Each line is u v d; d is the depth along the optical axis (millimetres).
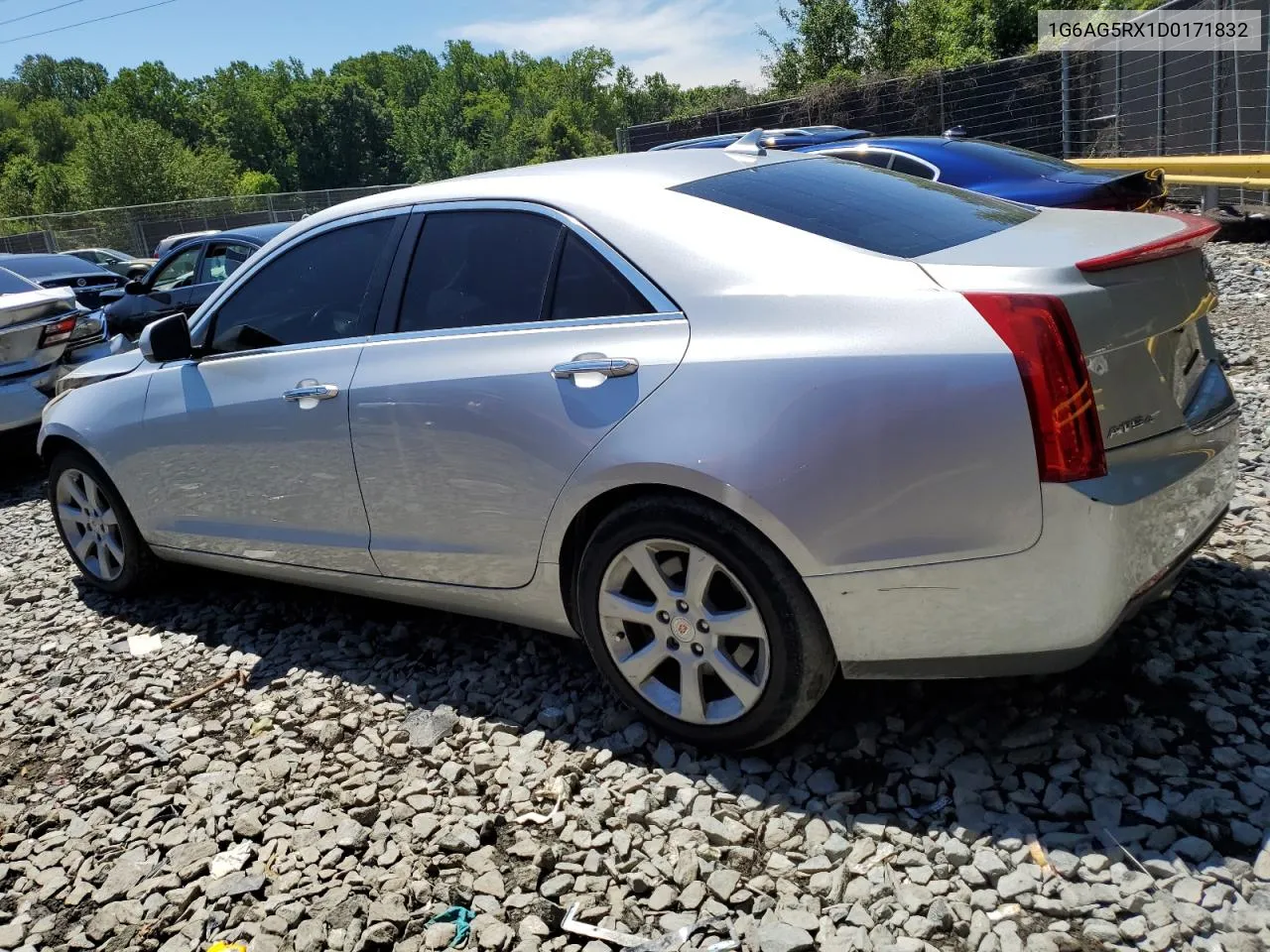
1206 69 12352
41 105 106562
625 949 2238
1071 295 2330
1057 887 2240
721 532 2609
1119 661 3031
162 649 4160
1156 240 2508
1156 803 2432
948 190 3447
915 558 2426
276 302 3846
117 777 3221
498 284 3193
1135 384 2443
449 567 3338
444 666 3668
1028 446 2291
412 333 3369
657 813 2662
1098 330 2350
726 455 2549
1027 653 2451
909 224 2939
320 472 3586
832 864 2410
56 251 33688
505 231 3229
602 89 132500
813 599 2568
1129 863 2283
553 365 2926
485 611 3383
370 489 3447
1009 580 2377
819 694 2670
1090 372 2322
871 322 2479
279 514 3824
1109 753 2639
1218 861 2248
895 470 2400
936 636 2500
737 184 3125
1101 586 2352
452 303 3295
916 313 2438
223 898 2559
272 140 115750
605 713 3162
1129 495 2350
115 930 2523
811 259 2695
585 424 2824
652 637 2986
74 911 2633
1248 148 11477
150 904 2588
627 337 2822
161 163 49406
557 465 2895
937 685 3051
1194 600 3338
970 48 23953
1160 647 3082
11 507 7023
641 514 2752
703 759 2875
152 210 35094
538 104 130000
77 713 3705
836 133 9688
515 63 167125
